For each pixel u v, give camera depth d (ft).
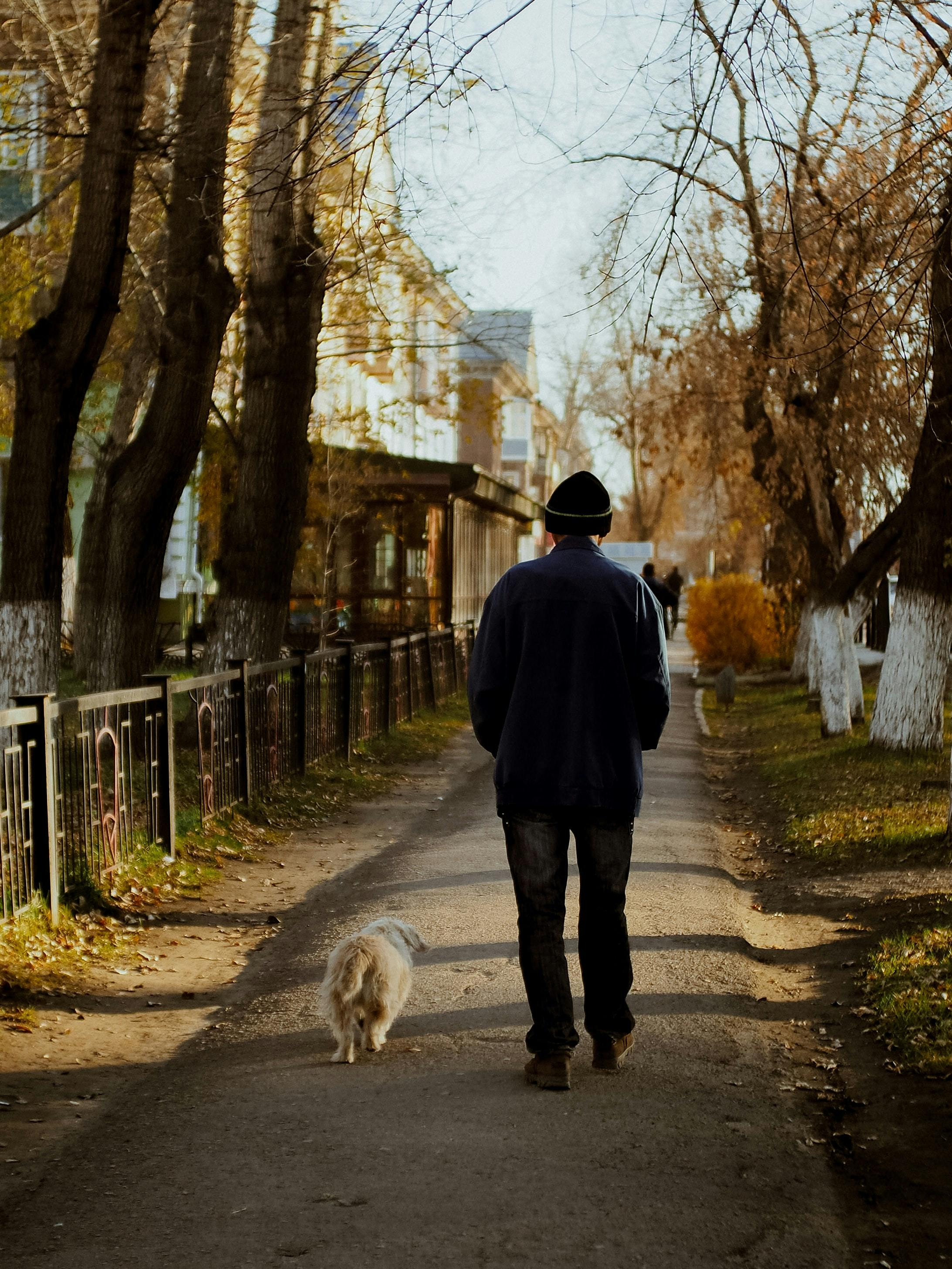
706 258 58.34
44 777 22.94
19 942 21.54
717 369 66.08
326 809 40.29
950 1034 17.65
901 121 29.71
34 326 32.01
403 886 28.71
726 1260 11.10
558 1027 15.29
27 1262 11.13
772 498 64.95
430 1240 11.30
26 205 56.39
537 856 15.39
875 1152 14.08
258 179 28.19
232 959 23.35
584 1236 11.39
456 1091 15.30
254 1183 12.68
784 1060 17.11
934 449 46.21
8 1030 18.33
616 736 15.38
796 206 32.35
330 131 25.62
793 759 51.08
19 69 45.91
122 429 59.47
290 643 85.71
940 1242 11.89
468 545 101.71
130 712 28.50
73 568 92.17
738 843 36.17
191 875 29.12
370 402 116.37
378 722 56.13
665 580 149.89
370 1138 13.76
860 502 67.87
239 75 45.91
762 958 23.08
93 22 47.06
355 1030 16.98
